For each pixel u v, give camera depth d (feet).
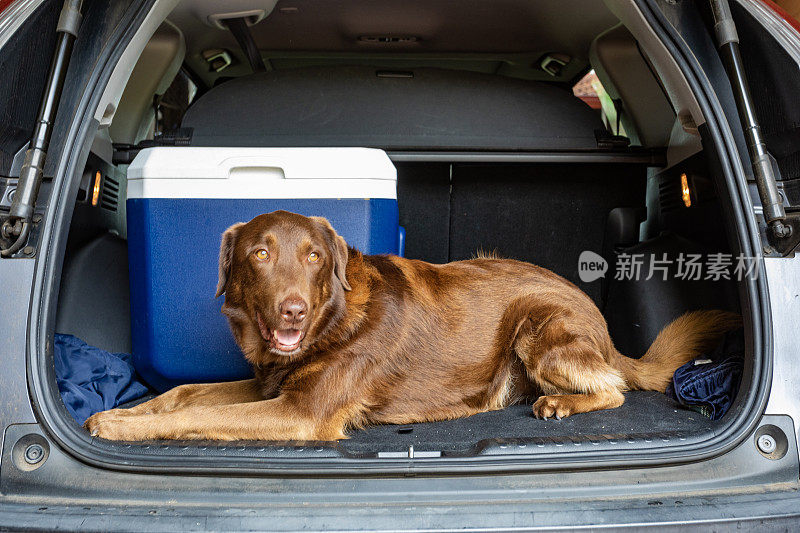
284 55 11.73
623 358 8.48
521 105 10.67
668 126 10.36
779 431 5.75
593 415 7.43
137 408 7.00
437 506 5.23
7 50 5.61
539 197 10.97
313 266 6.46
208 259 7.95
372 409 7.22
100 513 5.14
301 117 10.48
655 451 5.62
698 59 6.63
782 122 6.35
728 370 7.17
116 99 6.79
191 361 8.10
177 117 11.88
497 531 5.02
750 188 6.49
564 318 7.89
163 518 5.06
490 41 11.18
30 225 5.63
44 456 5.41
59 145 5.96
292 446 5.81
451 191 10.96
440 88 10.71
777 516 5.18
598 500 5.35
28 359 5.46
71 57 6.09
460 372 7.66
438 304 7.67
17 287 5.56
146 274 7.99
